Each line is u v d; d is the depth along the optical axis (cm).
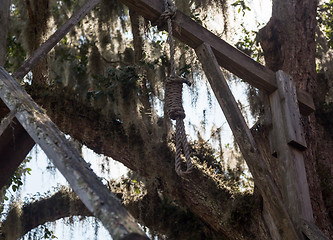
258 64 643
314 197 688
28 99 414
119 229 272
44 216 892
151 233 795
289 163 596
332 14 1048
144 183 800
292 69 778
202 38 616
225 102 595
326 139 808
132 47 912
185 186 708
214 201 698
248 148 577
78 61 820
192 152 837
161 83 800
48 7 784
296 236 548
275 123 630
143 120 736
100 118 722
